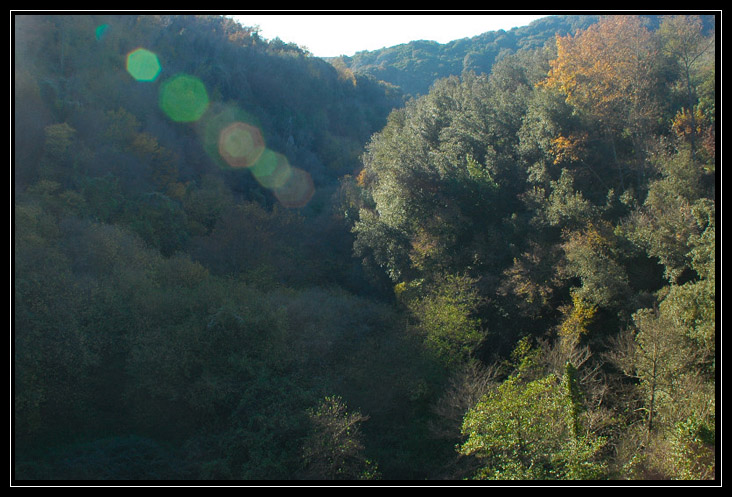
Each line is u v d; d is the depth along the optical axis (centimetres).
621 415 1816
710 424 1456
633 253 2242
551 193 2777
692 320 1677
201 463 2019
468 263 3003
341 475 1964
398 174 3403
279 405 2219
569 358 1872
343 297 3353
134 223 3462
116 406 2302
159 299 2536
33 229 2495
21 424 1989
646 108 2666
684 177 2223
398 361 2473
